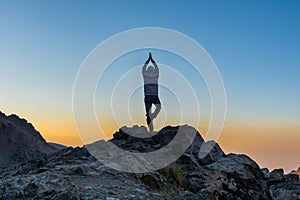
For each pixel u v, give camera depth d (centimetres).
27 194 1193
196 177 1648
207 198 1319
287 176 2073
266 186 1833
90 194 1184
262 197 1717
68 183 1287
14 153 4856
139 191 1321
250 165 1878
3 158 4672
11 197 1174
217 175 1692
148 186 1475
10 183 1273
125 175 1513
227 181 1689
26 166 1755
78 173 1445
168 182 1589
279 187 1938
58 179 1317
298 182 1998
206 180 1630
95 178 1420
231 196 1616
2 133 5162
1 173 1752
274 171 2067
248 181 1736
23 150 4991
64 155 1855
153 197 1286
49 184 1259
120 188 1320
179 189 1545
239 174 1747
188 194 1304
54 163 1673
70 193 1134
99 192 1223
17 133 5378
